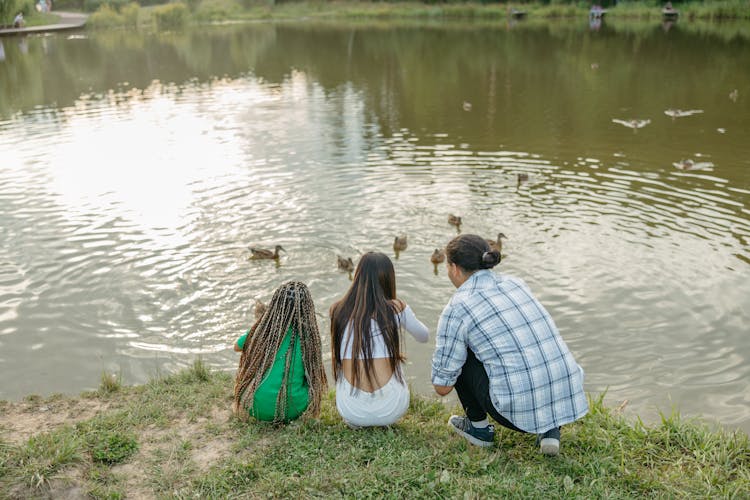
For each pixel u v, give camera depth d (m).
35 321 8.75
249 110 22.91
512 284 4.64
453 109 22.23
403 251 10.75
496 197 13.13
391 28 50.66
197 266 10.35
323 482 4.38
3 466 4.52
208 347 8.10
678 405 6.70
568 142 17.41
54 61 37.84
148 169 15.77
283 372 5.11
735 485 4.49
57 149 18.03
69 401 6.10
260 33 51.31
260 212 12.64
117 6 66.94
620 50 34.47
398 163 15.77
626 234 11.04
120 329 8.55
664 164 15.10
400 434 5.07
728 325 8.14
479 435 5.03
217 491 4.33
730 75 26.58
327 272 10.09
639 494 4.41
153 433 5.23
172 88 28.58
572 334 8.12
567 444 5.04
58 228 12.02
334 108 22.95
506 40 40.66
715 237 10.75
